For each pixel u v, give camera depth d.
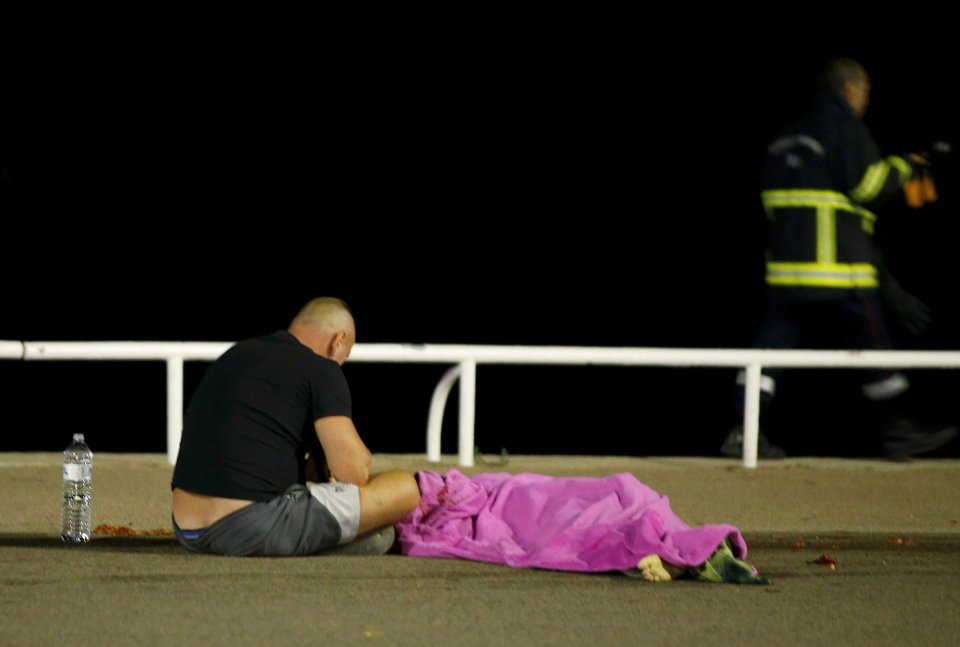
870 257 35.50
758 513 28.86
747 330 64.75
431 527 22.98
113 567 21.33
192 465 22.11
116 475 30.77
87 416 52.75
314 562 21.91
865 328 35.50
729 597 20.47
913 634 18.81
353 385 59.31
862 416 55.44
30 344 31.33
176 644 17.27
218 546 21.97
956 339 57.28
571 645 17.66
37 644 17.17
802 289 35.19
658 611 19.45
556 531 22.55
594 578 21.42
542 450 47.69
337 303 23.27
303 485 22.41
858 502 30.27
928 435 35.44
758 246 67.25
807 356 34.31
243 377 22.22
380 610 19.06
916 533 27.20
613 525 22.19
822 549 25.05
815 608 19.98
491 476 24.06
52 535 24.47
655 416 55.16
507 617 18.89
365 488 22.20
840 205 35.22
